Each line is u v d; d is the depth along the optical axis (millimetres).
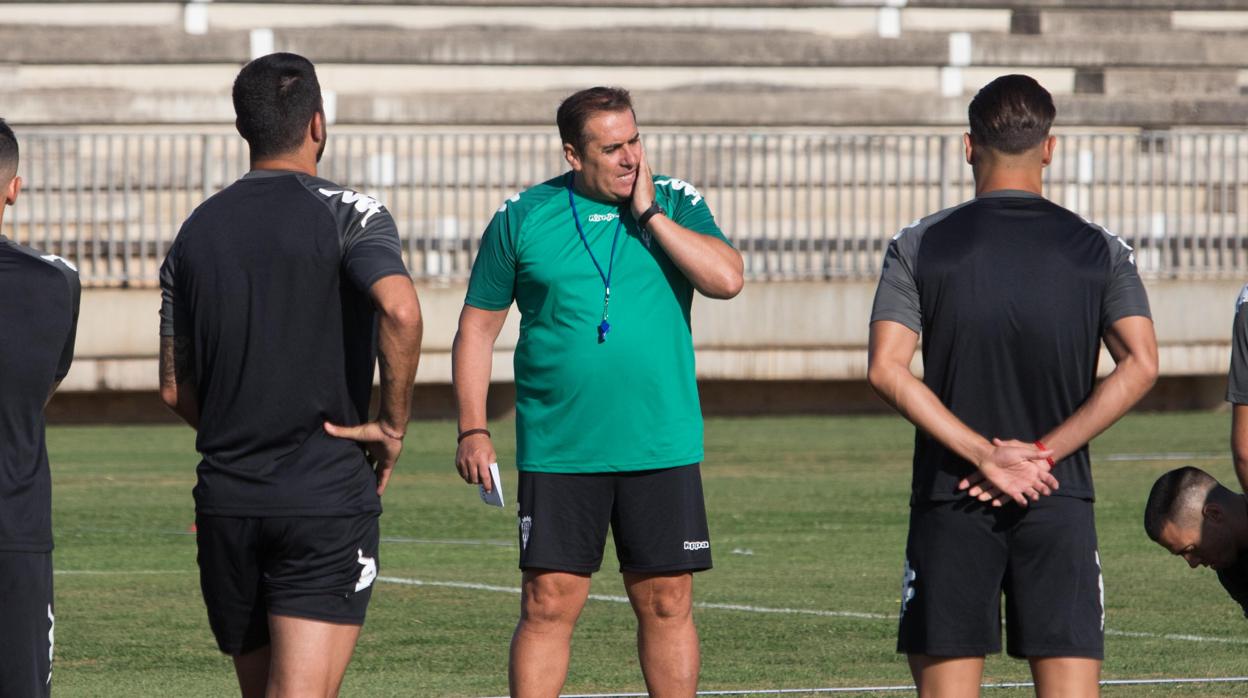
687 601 19156
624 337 18469
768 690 23812
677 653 19125
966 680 16469
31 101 78375
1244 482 16703
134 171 77938
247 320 16062
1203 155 85812
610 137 18219
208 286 16141
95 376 66000
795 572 34281
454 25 86125
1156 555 36250
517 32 86375
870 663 25719
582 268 18531
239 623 16688
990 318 16125
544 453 18719
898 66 87375
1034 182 16703
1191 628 28500
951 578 16312
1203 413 72688
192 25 82875
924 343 16484
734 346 69750
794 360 70125
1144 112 86938
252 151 16766
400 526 41031
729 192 82875
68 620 29250
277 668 16203
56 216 75625
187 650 26859
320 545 16109
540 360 18703
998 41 87875
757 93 86375
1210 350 71750
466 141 83000
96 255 66562
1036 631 16250
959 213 16516
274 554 16281
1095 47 88625
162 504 44406
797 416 71688
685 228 18641
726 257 18406
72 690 24031
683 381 18812
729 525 40906
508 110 83188
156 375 66438
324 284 16125
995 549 16266
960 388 16234
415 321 15859
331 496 16125
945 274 16219
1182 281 71250
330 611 16234
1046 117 16594
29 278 16141
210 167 67750
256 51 81562
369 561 16469
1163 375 72688
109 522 41250
